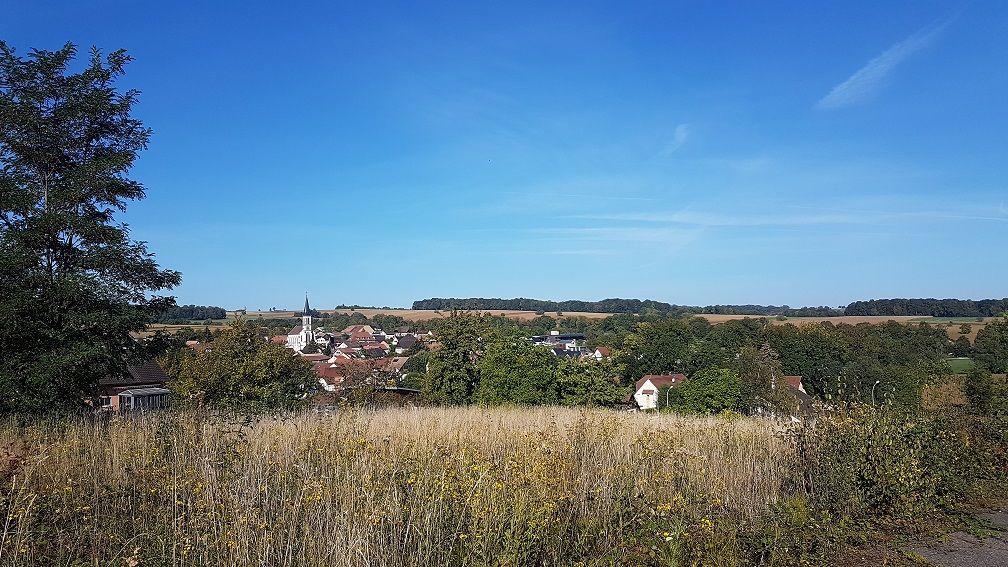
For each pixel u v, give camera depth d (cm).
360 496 593
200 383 3136
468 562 519
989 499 852
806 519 675
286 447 845
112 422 1032
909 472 763
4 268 1345
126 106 1611
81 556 544
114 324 1468
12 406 1316
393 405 2289
